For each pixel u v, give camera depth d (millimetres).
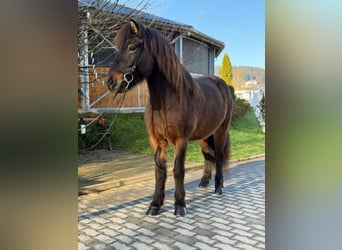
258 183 3711
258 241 2027
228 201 2938
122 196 3168
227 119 3357
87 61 4199
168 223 2367
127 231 2213
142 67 2193
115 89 2164
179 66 2344
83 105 5957
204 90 2900
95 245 1981
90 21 2785
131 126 6938
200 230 2223
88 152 5648
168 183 3715
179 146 2459
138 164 4738
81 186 3338
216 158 3309
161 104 2318
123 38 2146
